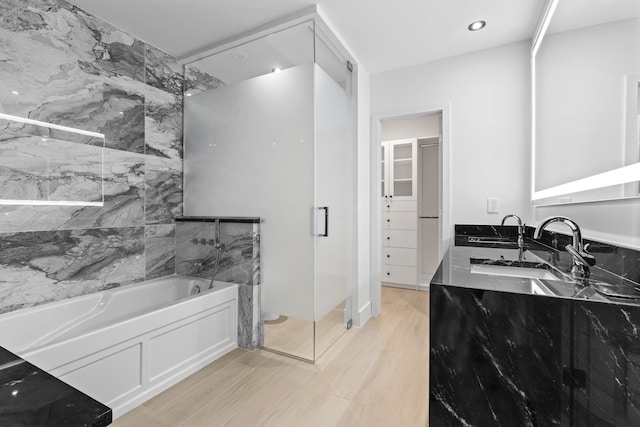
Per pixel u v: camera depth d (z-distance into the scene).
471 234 2.69
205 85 2.77
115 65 2.37
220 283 2.56
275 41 2.41
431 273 4.42
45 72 1.96
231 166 2.63
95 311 2.17
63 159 2.06
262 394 1.79
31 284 1.91
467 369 1.04
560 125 1.78
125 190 2.45
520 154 2.54
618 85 1.17
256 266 2.43
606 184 1.25
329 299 2.45
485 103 2.67
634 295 0.93
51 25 1.99
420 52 2.72
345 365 2.12
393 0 2.05
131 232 2.49
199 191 2.82
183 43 2.61
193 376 1.99
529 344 0.96
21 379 0.60
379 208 3.13
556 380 0.93
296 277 2.30
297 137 2.31
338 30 2.39
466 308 1.04
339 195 2.62
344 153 2.74
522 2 2.06
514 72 2.57
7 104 1.80
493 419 1.01
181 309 1.97
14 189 1.83
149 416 1.60
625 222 1.11
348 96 2.83
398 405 1.68
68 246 2.09
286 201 2.36
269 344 2.37
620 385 0.85
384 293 3.95
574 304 0.90
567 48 1.67
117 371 1.62
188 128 2.89
